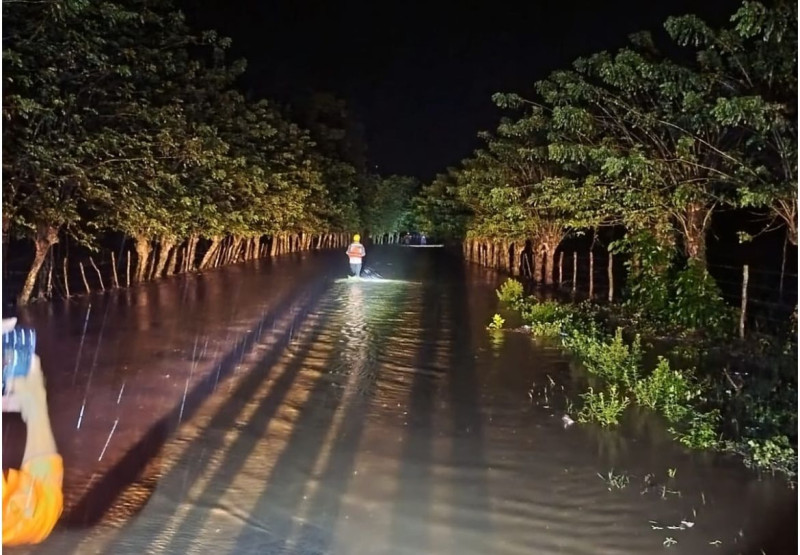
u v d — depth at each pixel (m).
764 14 9.13
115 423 7.96
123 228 19.50
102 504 5.76
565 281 26.89
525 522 5.59
